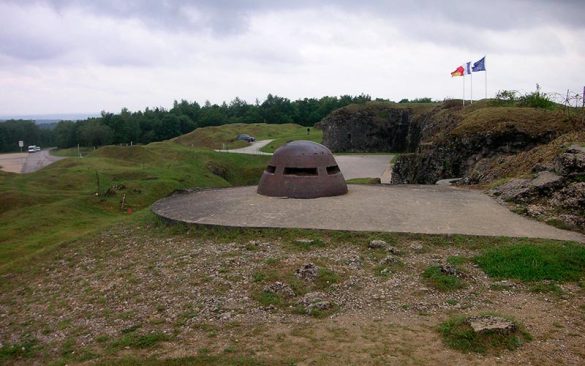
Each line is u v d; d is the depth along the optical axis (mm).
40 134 124000
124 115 100375
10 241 21328
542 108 29281
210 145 76438
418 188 18156
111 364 7078
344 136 64812
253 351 7125
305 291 9219
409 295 8906
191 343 7570
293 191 15703
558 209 13172
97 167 43250
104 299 10000
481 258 10281
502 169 20688
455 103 46531
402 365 6559
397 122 63438
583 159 14289
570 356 6645
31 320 9852
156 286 10109
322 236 11883
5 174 39344
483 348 6859
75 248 14391
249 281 9742
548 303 8383
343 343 7238
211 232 12836
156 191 34438
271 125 96938
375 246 11156
